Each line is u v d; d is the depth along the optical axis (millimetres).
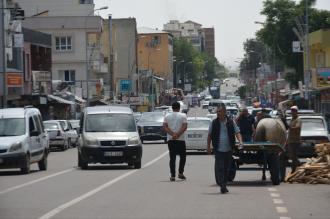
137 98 131625
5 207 20516
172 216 18328
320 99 82500
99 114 38281
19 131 35406
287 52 109062
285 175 29656
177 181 29031
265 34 109375
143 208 20016
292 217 18062
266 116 31656
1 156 34000
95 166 40000
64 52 115438
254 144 26406
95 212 19219
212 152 24812
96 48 118562
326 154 28438
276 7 108188
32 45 87312
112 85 121562
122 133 37219
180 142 29266
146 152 53688
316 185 26875
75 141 69812
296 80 112438
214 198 22484
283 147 27953
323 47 93562
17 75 74000
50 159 49469
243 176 31234
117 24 159125
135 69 160250
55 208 20141
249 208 19891
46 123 63312
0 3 73062
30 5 134625
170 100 186625
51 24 115188
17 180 30766
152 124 68562
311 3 108750
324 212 19047
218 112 24156
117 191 24922
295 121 30344
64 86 101188
